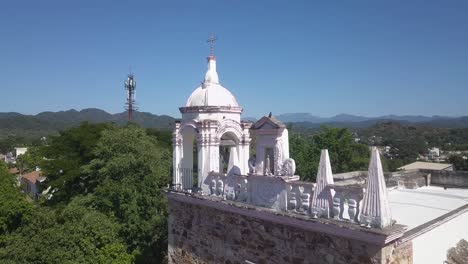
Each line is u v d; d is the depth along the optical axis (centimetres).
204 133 1523
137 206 2809
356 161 4475
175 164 1700
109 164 2856
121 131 3142
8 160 12325
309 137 4784
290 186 1156
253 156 1568
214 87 1641
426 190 2044
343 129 4544
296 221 1097
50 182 3450
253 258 1291
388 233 873
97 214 2495
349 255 985
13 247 2084
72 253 2128
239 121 1675
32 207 2662
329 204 1027
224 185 1427
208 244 1509
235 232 1373
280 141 1298
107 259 2238
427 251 1134
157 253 2919
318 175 1064
